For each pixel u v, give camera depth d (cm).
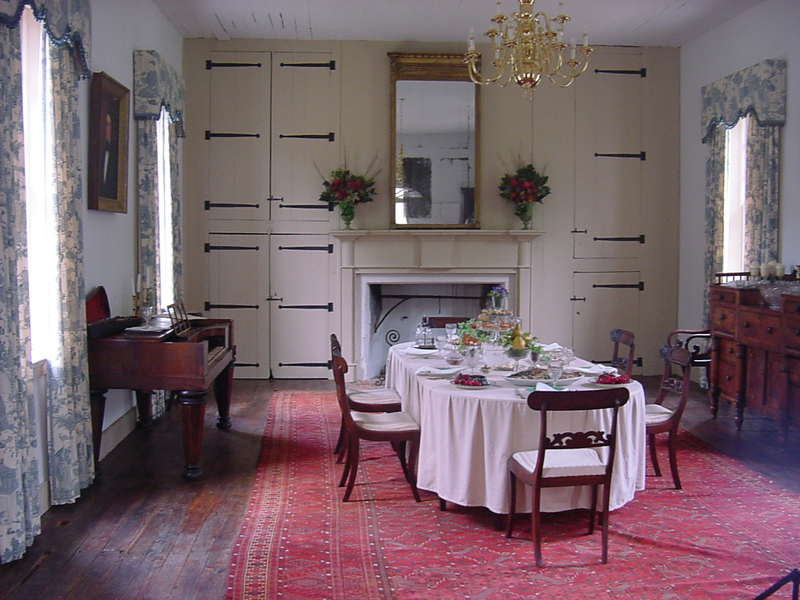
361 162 772
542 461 328
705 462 493
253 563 332
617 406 330
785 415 511
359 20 699
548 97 782
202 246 769
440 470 389
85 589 305
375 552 345
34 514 354
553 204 789
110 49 521
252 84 763
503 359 460
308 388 737
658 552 346
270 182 768
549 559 338
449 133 770
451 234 759
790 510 404
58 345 390
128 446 528
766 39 638
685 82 782
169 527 375
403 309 805
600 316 801
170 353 441
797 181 595
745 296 567
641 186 795
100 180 482
